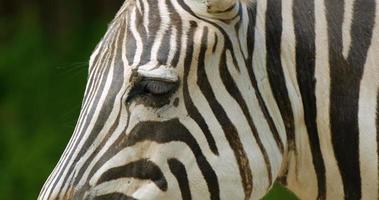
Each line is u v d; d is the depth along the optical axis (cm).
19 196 1847
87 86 668
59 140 1906
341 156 683
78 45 2128
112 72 651
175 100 645
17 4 2267
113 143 641
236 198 658
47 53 2122
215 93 654
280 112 683
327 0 689
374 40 679
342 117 680
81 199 638
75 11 2203
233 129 657
